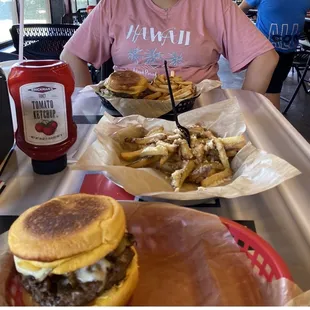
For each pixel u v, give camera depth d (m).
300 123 3.20
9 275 0.47
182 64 1.64
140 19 1.66
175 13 1.64
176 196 0.65
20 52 0.89
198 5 1.66
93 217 0.45
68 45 1.80
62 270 0.42
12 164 0.83
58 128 0.76
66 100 0.76
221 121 0.95
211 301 0.48
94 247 0.43
